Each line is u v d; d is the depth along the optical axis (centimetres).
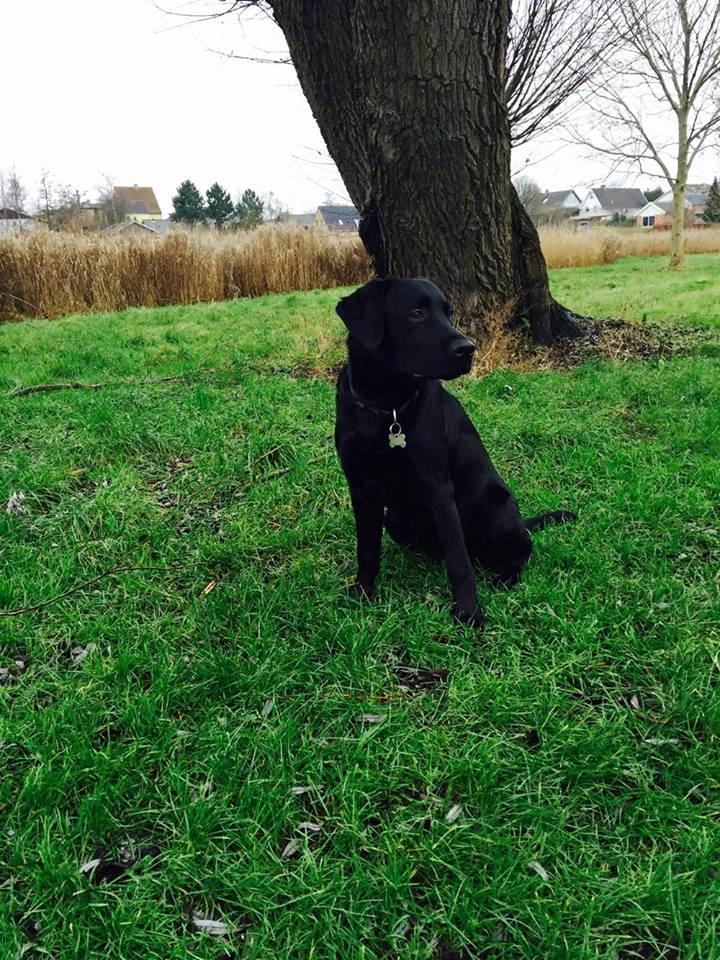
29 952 162
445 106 593
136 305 1606
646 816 192
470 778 202
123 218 4453
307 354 761
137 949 162
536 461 455
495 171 630
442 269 652
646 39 1869
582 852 182
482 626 280
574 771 206
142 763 213
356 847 186
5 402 586
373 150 627
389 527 334
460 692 239
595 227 3256
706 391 576
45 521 379
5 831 191
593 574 314
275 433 489
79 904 169
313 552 354
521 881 173
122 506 393
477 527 314
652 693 243
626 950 162
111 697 245
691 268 2141
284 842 190
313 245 1936
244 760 213
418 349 266
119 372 752
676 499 380
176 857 180
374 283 276
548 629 276
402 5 564
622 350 736
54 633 286
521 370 662
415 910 168
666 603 290
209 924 168
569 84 1115
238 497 421
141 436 487
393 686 250
